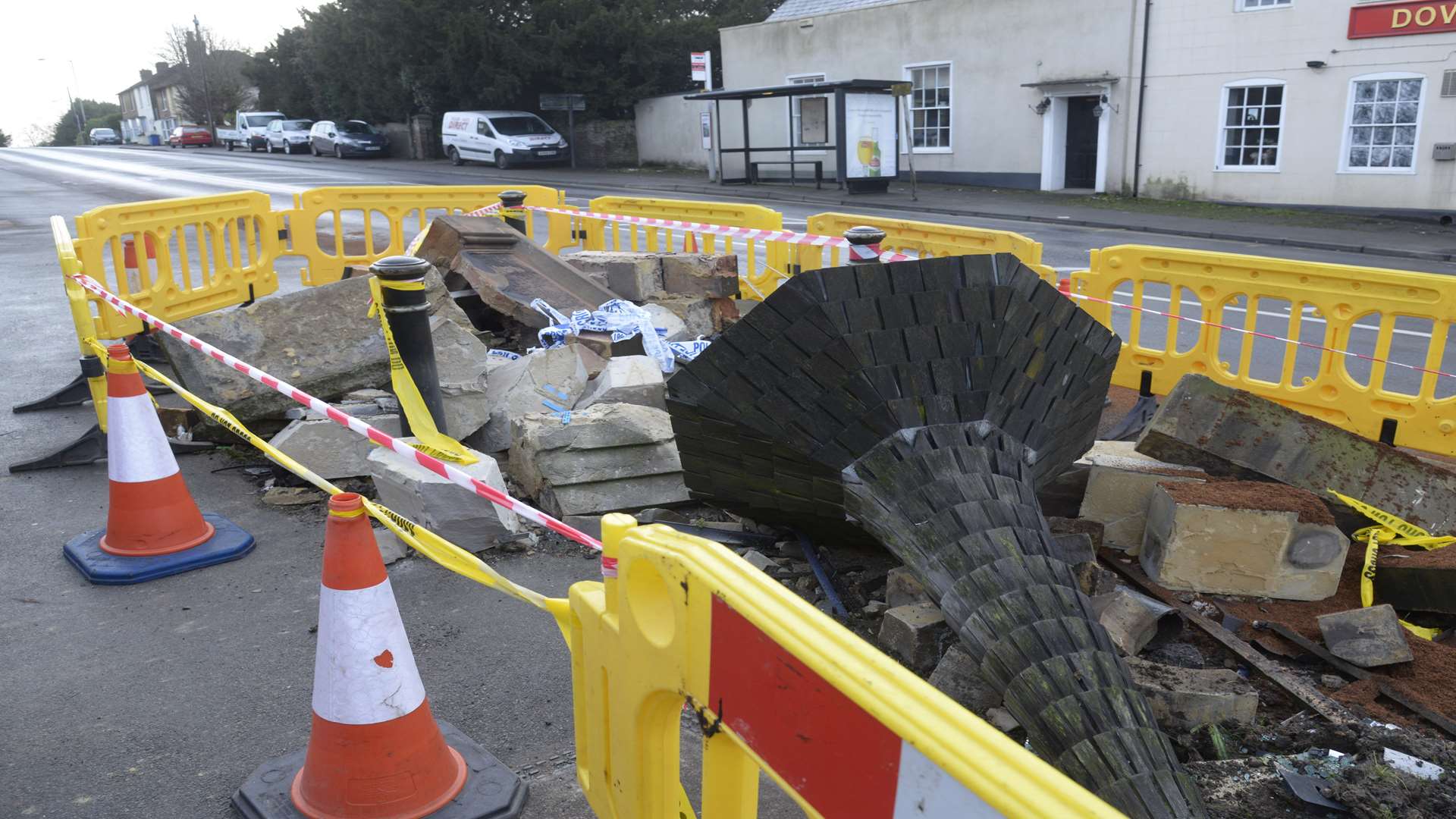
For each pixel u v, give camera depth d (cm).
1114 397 737
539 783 323
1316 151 1992
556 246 1114
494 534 479
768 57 2939
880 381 341
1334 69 1933
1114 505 458
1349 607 424
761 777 332
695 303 827
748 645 157
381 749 290
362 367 624
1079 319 389
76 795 316
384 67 4069
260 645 406
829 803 142
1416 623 428
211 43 6531
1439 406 563
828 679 135
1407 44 1831
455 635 412
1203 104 2133
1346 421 604
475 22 3653
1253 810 284
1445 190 1847
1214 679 347
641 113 3575
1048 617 272
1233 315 1151
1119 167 2300
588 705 230
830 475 355
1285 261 611
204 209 860
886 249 864
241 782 322
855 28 2733
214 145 6128
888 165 2545
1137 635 374
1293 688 354
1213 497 429
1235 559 427
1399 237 1709
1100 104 2284
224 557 477
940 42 2569
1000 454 334
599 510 505
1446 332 555
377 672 288
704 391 376
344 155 4138
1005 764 111
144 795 316
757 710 157
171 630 417
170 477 475
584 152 3631
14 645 405
